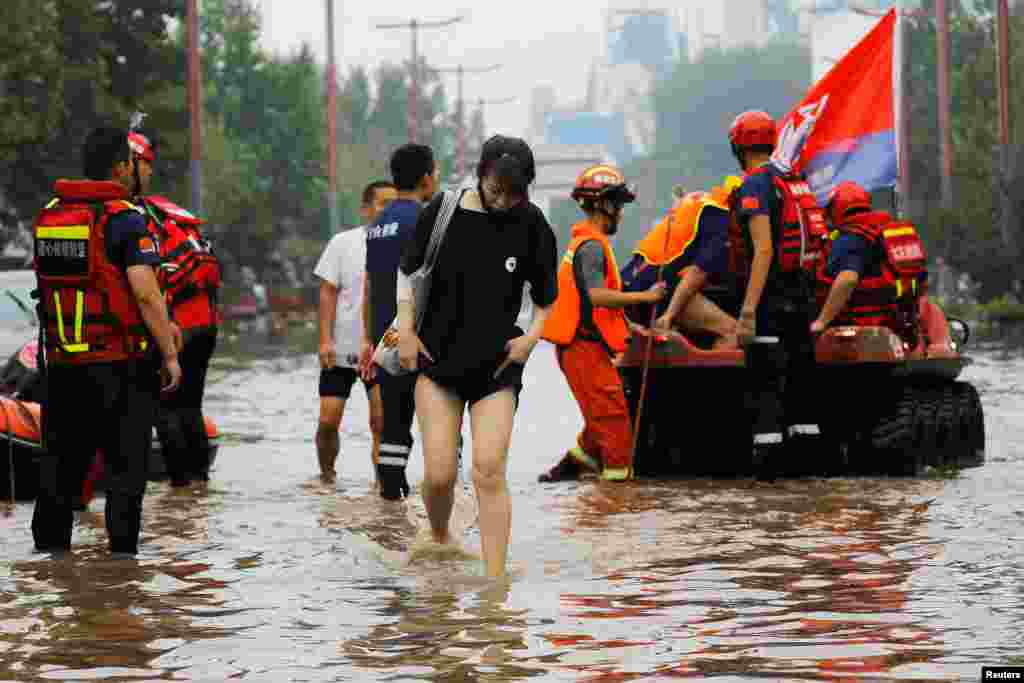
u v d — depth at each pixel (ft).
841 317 79.25
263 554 52.80
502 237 49.85
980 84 431.43
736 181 77.25
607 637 39.04
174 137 382.42
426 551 52.80
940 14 416.26
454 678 35.09
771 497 66.08
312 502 67.00
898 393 76.33
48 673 35.91
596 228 75.56
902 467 74.69
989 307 336.70
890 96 85.97
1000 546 51.44
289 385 155.43
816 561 49.47
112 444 53.47
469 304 49.85
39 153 338.75
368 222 79.61
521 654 37.32
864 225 78.33
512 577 47.83
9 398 73.82
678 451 77.71
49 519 53.93
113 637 39.58
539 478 75.72
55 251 53.42
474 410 50.16
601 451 75.31
